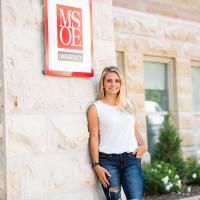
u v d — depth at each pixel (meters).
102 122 4.61
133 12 7.97
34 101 4.29
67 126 4.54
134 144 4.73
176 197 6.81
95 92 4.84
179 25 8.81
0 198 4.09
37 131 4.29
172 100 8.80
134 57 7.91
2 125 4.10
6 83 4.09
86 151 4.69
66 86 4.57
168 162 7.82
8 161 4.06
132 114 4.76
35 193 4.24
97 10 4.98
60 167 4.45
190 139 8.93
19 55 4.21
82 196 4.63
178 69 8.76
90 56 4.77
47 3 4.40
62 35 4.51
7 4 4.17
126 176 4.61
